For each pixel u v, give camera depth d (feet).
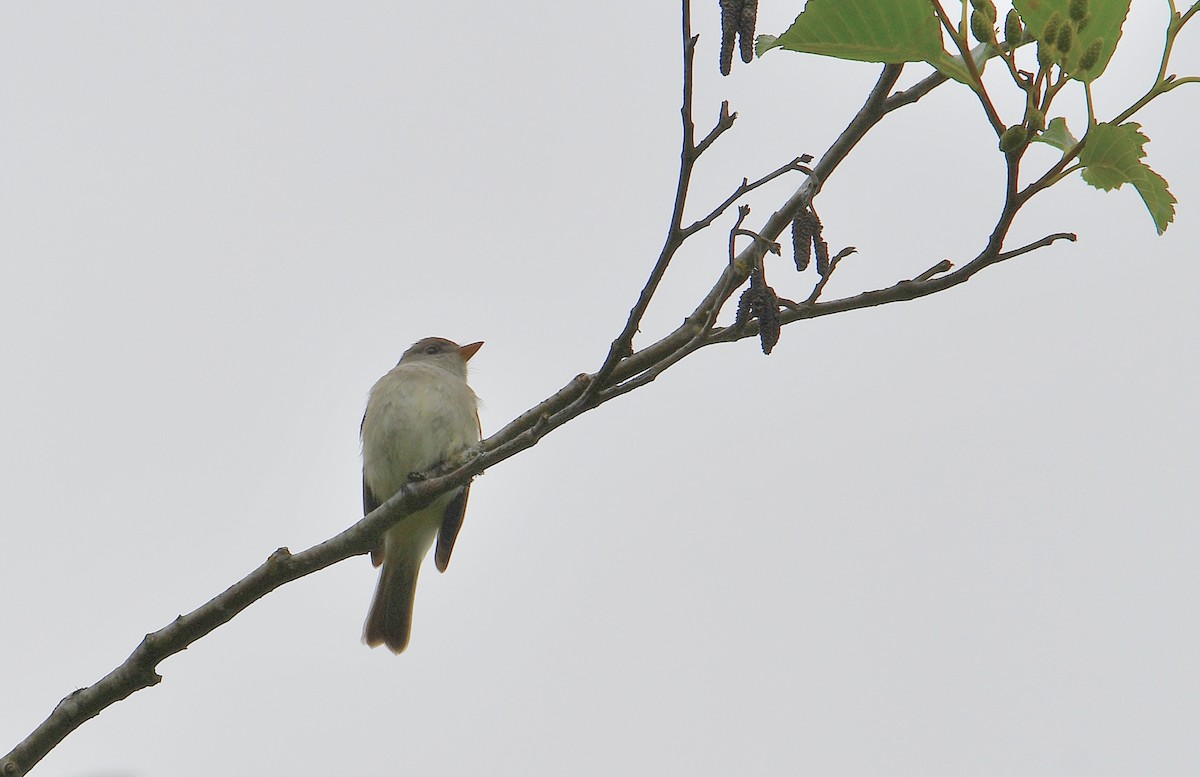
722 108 18.62
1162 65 16.62
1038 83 16.19
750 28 17.52
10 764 22.98
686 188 19.03
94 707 23.52
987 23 16.10
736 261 20.38
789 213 22.89
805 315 20.68
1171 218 16.96
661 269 20.02
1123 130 16.53
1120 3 15.61
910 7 16.51
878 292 20.40
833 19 16.78
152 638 23.86
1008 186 17.70
